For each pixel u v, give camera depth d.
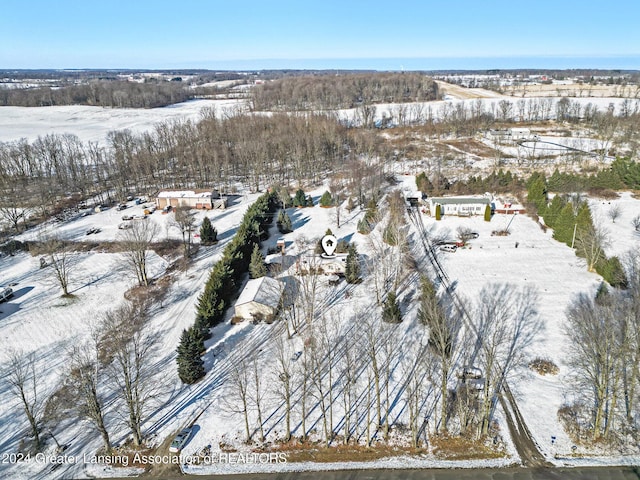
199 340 56.22
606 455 43.38
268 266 82.00
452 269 80.38
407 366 55.06
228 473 43.09
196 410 50.72
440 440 45.59
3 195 123.94
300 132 159.12
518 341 59.16
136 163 140.00
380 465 43.31
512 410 48.84
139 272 84.06
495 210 108.25
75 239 100.50
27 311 73.62
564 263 81.06
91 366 53.66
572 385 51.41
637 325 44.69
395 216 91.88
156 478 42.84
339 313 67.44
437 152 163.50
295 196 117.38
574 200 103.31
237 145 158.25
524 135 184.75
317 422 48.41
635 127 171.62
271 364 56.91
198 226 105.69
